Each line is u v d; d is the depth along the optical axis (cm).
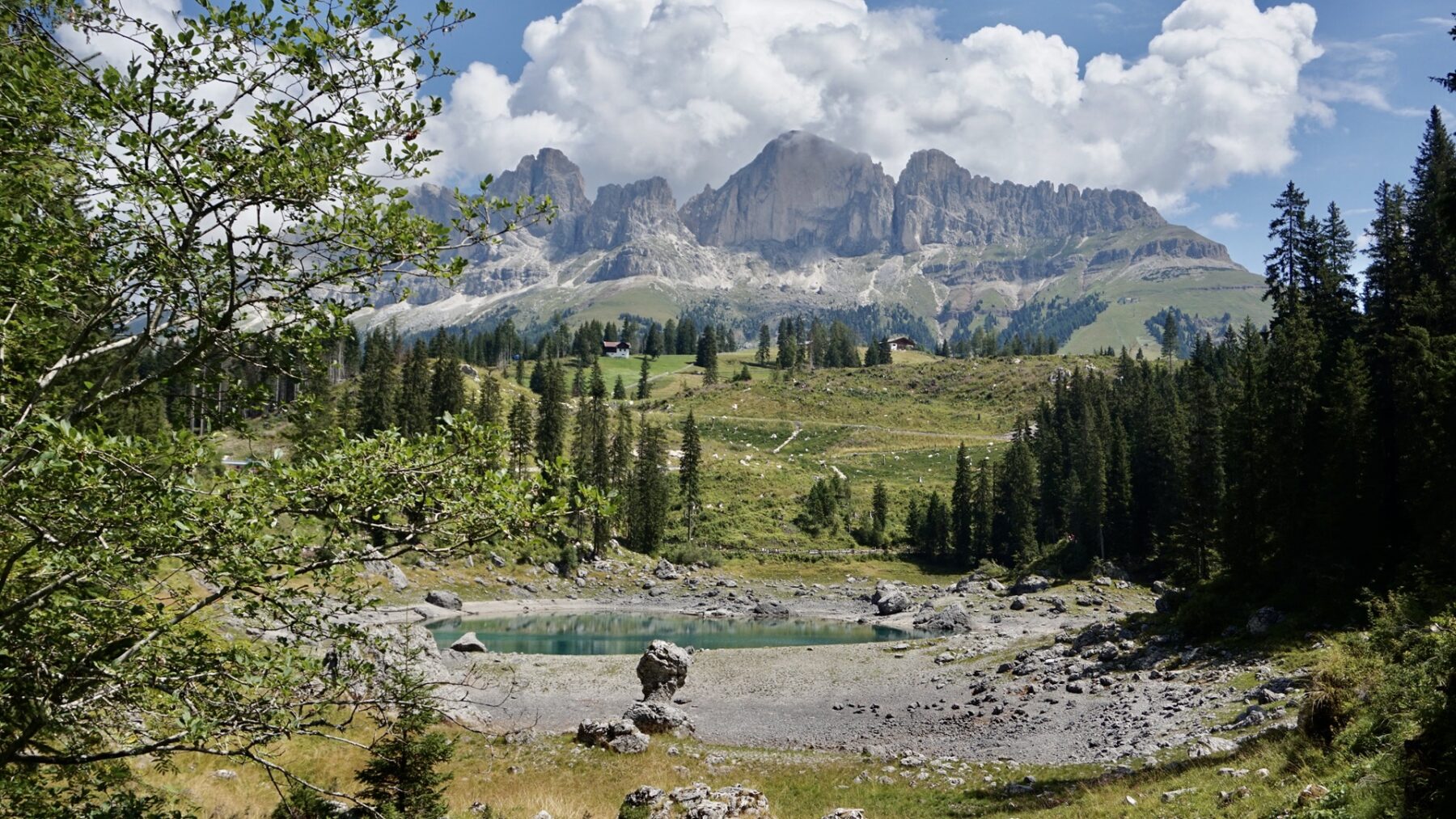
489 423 1037
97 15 920
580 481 1038
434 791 1608
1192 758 2447
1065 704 3894
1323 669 2094
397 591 8531
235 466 991
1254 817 1577
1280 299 6425
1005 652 5591
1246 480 5169
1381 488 4516
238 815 1877
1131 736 3122
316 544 952
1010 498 12444
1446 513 3847
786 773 3050
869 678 5300
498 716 4128
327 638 970
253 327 1020
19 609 830
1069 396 16300
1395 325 4981
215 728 891
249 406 1055
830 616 9250
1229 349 15688
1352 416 4559
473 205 1019
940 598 10056
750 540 13362
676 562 12262
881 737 3756
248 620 933
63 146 926
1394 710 1628
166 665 903
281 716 918
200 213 945
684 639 7525
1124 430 11694
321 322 1030
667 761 3228
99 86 902
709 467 16175
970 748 3362
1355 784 1433
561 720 4169
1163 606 5488
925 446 18712
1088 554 10219
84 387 989
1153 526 9712
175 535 829
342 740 977
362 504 946
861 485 16162
